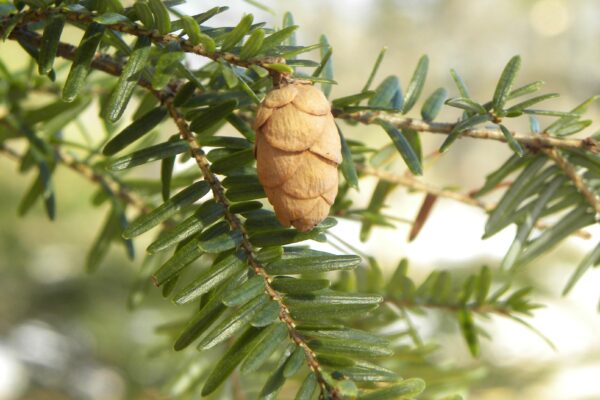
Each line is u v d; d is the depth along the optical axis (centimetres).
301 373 25
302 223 18
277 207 18
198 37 19
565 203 22
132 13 19
